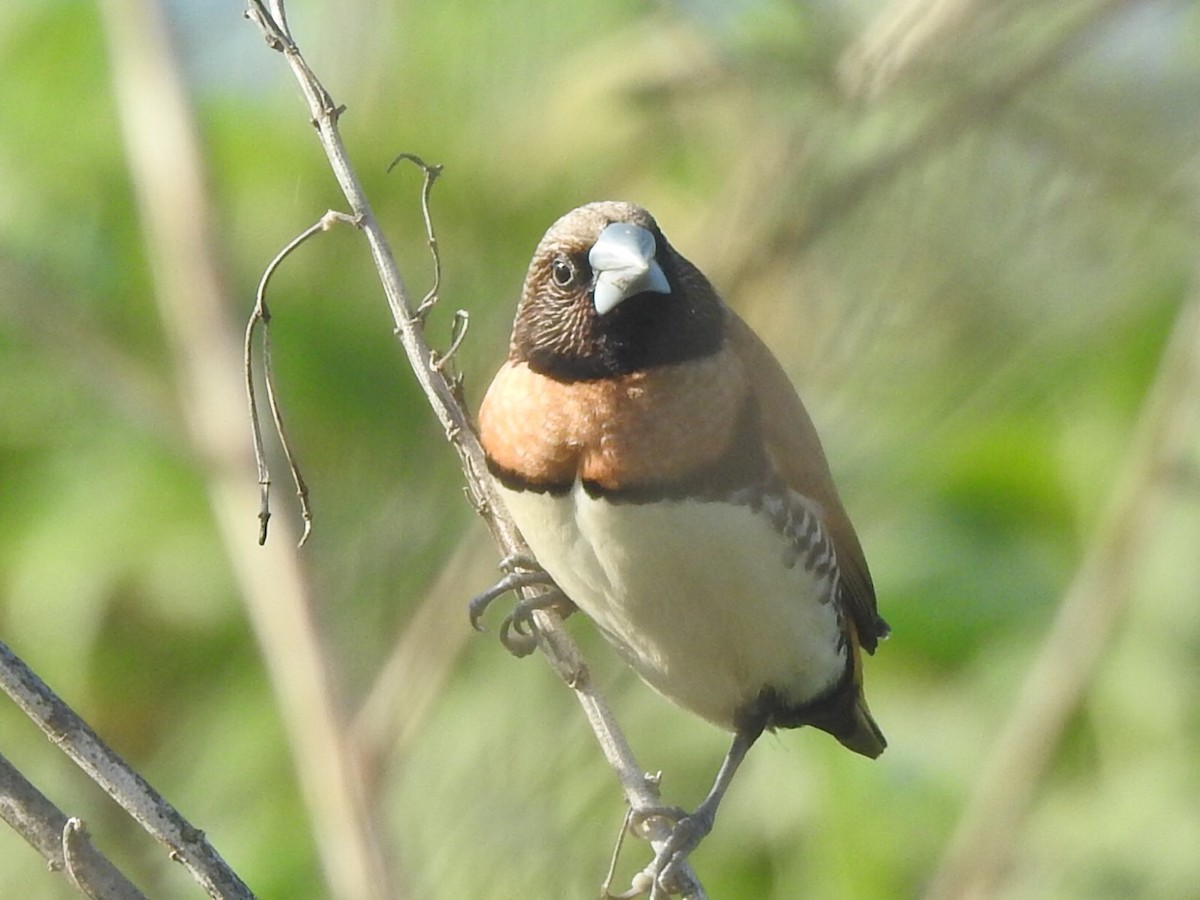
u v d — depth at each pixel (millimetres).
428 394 8430
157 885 10648
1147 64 11344
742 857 11062
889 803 11219
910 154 9156
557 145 11180
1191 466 10703
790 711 8875
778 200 9094
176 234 9820
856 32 10008
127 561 12039
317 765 8344
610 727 8180
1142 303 11953
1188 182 10531
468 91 11297
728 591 8188
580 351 8062
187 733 11836
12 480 12297
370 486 10102
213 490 9781
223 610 11992
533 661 9039
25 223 12047
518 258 11047
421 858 8625
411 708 8547
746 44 10070
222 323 9719
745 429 8133
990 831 10258
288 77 12125
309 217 11742
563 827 8562
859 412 9828
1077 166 9898
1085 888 11281
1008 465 12352
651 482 8008
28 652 12086
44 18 12266
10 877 10508
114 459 12195
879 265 9281
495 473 8250
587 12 11117
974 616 11961
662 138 11156
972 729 11539
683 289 8203
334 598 9414
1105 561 10445
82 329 11750
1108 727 11766
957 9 8992
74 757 6684
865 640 9125
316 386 11391
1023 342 10289
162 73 9953
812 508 8375
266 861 11094
